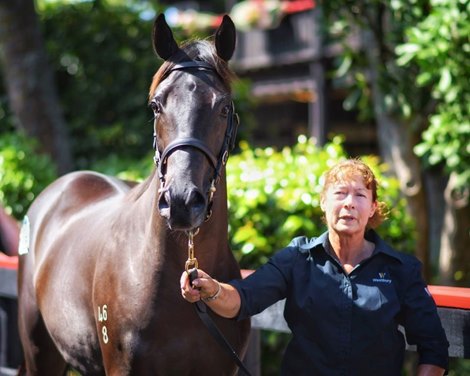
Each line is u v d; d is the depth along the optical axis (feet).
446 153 22.17
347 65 27.35
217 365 12.50
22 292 16.93
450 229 26.25
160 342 12.05
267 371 21.66
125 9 44.34
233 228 19.34
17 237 21.98
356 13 25.84
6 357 22.72
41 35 39.17
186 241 11.92
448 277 26.37
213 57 11.78
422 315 11.57
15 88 38.50
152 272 12.07
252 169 20.16
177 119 11.16
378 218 12.50
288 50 53.42
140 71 43.37
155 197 12.15
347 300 11.66
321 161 19.89
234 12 55.57
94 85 43.96
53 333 14.99
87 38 44.01
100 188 17.08
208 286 11.17
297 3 52.21
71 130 44.04
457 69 21.48
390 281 11.75
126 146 43.09
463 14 21.01
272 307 15.14
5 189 27.71
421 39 21.43
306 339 12.02
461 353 12.51
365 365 11.64
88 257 13.93
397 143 26.55
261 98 59.88
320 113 50.96
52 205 17.25
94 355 13.91
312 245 12.14
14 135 32.96
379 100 26.50
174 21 54.34
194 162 10.86
